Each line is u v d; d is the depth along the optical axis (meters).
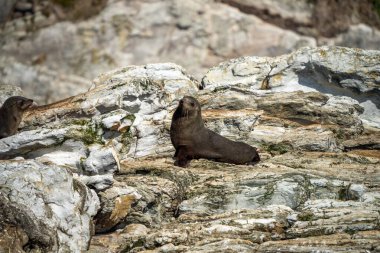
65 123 65.69
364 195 59.28
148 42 119.00
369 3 132.38
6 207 50.94
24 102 70.88
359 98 80.25
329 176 62.47
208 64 119.56
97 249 53.69
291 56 80.94
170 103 75.44
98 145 61.84
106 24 119.25
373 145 73.56
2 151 61.97
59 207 53.09
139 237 53.94
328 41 125.69
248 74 83.19
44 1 121.00
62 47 118.69
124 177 61.66
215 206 58.78
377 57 79.50
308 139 71.62
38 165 54.19
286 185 59.56
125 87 70.88
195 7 120.00
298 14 124.19
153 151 69.88
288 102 76.69
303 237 52.66
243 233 53.31
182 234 53.28
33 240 50.97
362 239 50.44
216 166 65.94
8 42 119.06
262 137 72.38
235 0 122.00
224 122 73.31
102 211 57.00
